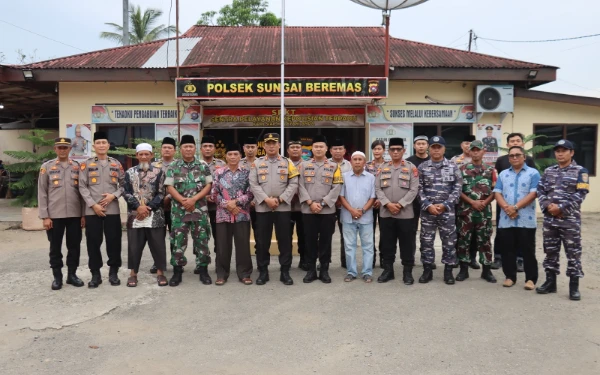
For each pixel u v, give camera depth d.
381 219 6.04
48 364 3.71
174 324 4.55
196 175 5.85
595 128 11.96
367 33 14.73
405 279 5.91
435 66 10.87
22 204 10.21
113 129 11.64
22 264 7.03
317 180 5.95
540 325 4.50
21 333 4.34
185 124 11.48
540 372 3.56
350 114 11.66
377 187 5.99
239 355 3.86
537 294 5.50
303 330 4.38
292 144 6.26
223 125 11.63
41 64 11.22
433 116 11.60
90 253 5.76
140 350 3.96
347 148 12.22
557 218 5.37
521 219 5.69
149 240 5.84
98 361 3.76
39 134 10.43
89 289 5.69
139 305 5.11
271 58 11.67
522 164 5.76
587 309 4.96
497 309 4.96
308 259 6.04
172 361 3.76
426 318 4.68
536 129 11.92
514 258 5.79
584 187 5.23
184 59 11.63
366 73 10.85
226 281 6.05
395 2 9.66
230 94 10.17
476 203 5.95
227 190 5.88
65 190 5.65
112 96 11.48
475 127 11.62
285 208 5.89
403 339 4.17
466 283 5.98
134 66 10.90
